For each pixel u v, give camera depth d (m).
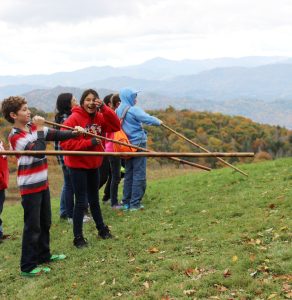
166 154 6.38
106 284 6.63
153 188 14.36
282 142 85.56
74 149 7.71
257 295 5.45
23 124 7.15
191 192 12.38
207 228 8.38
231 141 82.62
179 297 5.71
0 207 9.86
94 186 8.40
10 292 7.08
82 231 8.70
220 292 5.69
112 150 10.79
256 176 12.81
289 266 5.94
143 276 6.56
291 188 10.45
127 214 10.62
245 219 8.48
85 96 7.99
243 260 6.35
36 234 7.44
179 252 7.37
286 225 7.59
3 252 9.24
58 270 7.54
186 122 85.75
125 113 10.52
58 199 18.17
